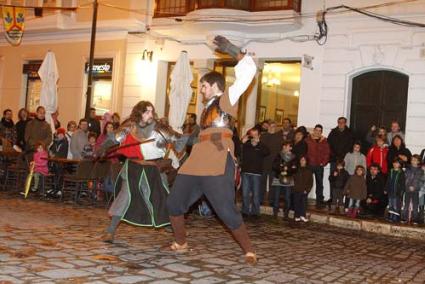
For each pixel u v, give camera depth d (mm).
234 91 5324
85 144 12016
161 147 6047
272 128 12367
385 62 13164
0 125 13445
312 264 6113
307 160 11031
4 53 20188
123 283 4328
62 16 18297
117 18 17281
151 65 16797
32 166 11062
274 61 15148
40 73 13750
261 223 10164
